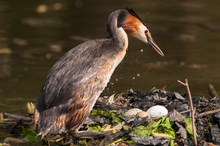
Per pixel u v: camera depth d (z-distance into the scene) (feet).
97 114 37.81
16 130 37.83
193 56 58.59
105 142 34.99
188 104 38.96
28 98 46.60
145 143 34.40
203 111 37.93
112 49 37.04
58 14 71.46
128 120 36.60
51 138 35.96
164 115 37.01
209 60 57.67
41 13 71.67
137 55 56.85
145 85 49.37
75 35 64.34
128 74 52.16
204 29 66.74
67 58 36.81
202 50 60.49
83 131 35.88
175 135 35.37
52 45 61.26
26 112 42.63
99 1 76.13
